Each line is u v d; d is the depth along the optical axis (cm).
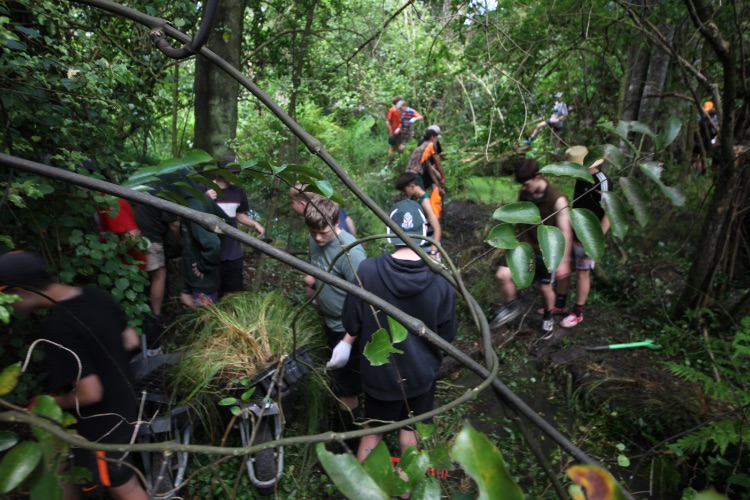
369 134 995
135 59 393
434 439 265
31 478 86
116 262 334
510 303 490
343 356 315
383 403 280
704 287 458
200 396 295
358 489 84
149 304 404
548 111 685
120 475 237
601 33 593
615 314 527
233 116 463
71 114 314
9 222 306
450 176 886
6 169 280
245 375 302
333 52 657
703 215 662
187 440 292
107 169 349
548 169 126
